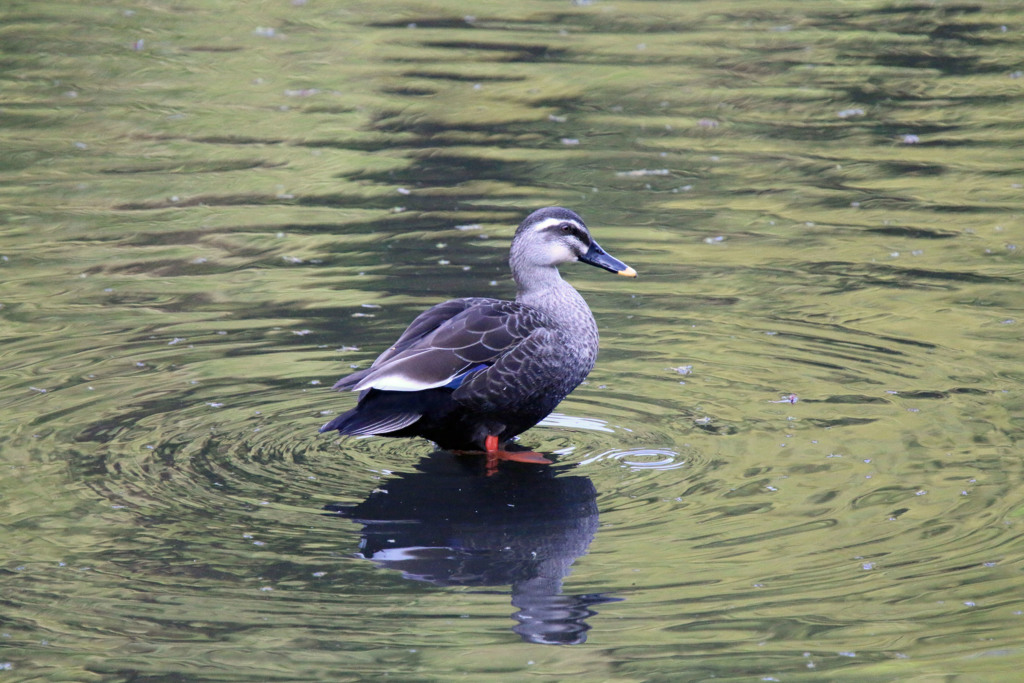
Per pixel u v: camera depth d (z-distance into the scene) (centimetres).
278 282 1491
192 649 795
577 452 1097
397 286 1474
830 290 1481
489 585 876
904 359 1277
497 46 2567
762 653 793
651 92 2302
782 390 1210
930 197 1822
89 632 810
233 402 1174
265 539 933
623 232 1673
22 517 952
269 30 2677
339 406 1173
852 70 2428
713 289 1489
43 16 2723
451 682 767
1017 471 1029
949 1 2909
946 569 883
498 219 1712
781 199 1812
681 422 1148
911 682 764
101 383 1206
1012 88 2322
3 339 1309
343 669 777
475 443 1112
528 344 1096
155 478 1023
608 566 898
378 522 965
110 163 1952
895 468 1040
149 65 2438
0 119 2128
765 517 962
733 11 2844
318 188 1847
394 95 2283
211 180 1884
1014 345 1305
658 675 776
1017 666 775
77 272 1526
